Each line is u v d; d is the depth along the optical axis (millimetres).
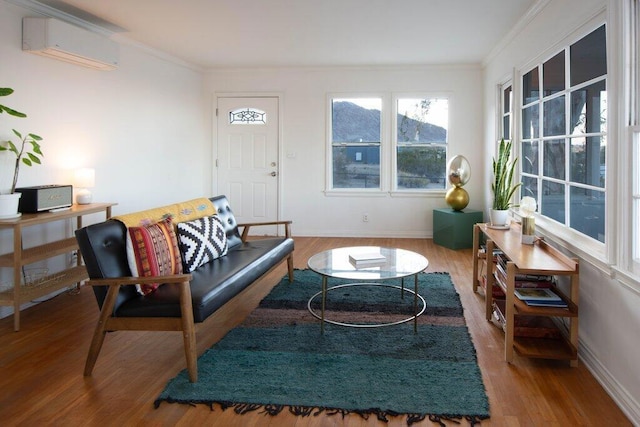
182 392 2332
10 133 3693
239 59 6145
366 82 6602
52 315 3533
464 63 6332
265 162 6871
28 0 3777
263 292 4055
